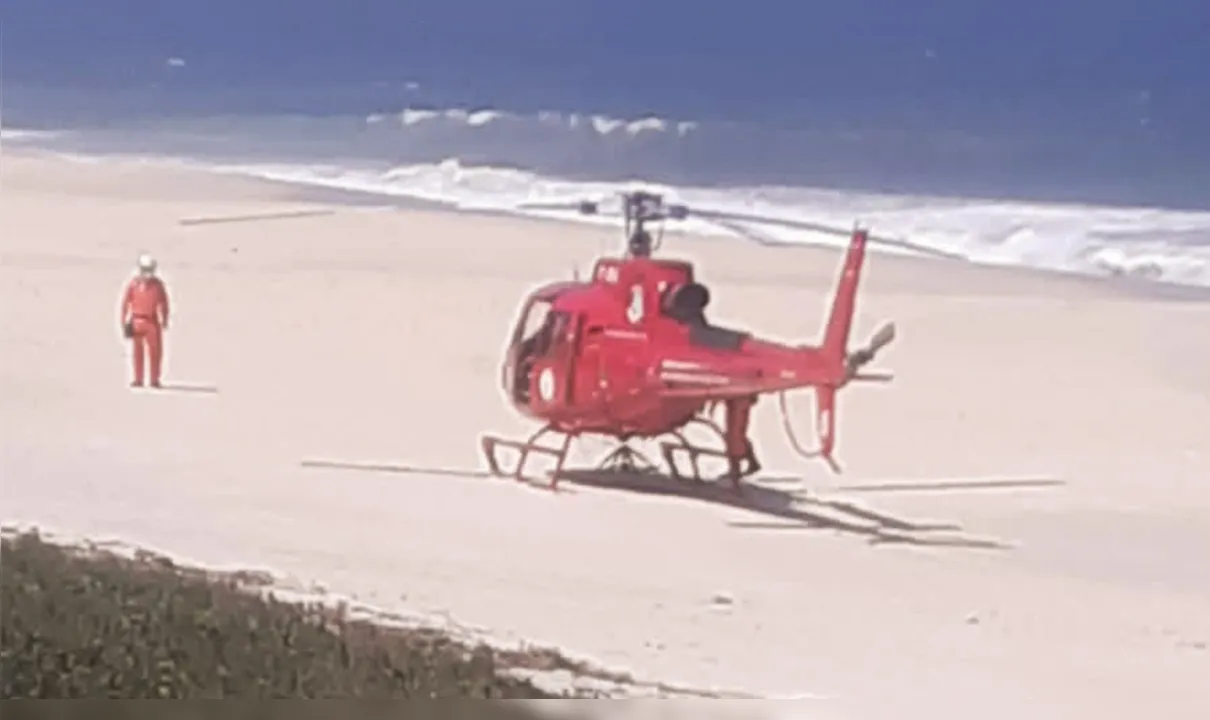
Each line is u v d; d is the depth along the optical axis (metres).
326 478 43.38
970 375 58.81
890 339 48.00
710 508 42.75
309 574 34.38
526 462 45.66
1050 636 34.78
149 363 54.75
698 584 36.62
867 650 33.19
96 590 25.88
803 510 43.09
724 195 113.38
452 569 36.00
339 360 56.72
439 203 97.94
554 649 30.70
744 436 44.31
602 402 43.41
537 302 44.97
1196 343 65.25
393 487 42.75
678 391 42.88
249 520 38.69
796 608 35.50
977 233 100.44
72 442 45.53
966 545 40.94
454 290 67.69
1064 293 75.00
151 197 89.56
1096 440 51.41
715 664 31.42
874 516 42.94
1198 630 35.69
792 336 63.19
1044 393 57.03
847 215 105.31
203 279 68.31
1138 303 73.06
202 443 46.12
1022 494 45.62
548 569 36.78
